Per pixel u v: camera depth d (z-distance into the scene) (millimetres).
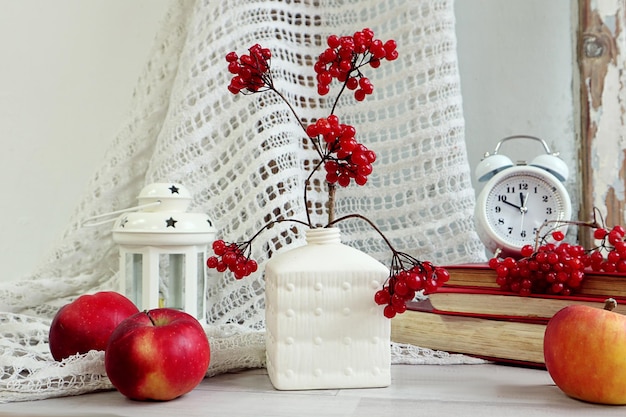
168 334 633
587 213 1115
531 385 710
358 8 1095
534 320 771
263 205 992
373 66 708
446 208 1046
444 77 1040
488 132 1201
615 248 764
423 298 1031
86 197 1102
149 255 855
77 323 730
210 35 1038
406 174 1061
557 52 1171
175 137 1021
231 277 988
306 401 649
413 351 825
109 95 1334
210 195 1027
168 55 1118
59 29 1342
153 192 870
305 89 1077
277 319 694
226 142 1032
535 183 922
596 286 754
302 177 1039
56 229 1344
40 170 1342
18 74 1350
